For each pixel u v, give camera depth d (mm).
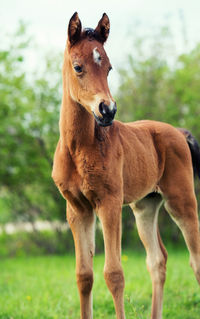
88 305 5281
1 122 16562
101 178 5035
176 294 7719
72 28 4777
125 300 6945
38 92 17484
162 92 18734
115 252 5012
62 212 17812
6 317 7066
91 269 5273
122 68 18438
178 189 6238
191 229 6172
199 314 6609
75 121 5008
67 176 5172
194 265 6129
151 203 6566
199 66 18609
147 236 6457
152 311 6141
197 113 17922
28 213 18672
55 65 17469
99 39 4898
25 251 19031
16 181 18250
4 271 13359
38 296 8469
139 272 10508
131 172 5684
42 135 17250
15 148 17594
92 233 5387
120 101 18141
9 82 16766
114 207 5070
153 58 18641
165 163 6328
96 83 4641
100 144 5047
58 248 18391
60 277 10891
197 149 6832
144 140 6117
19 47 16406
